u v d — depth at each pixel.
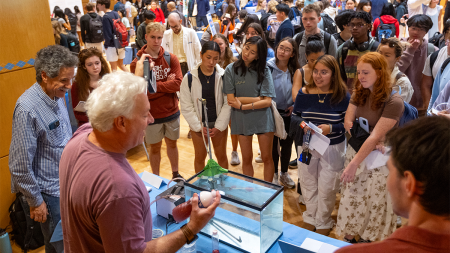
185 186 1.66
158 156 3.31
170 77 3.09
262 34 3.65
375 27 3.80
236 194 1.53
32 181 1.96
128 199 1.03
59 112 2.08
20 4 2.67
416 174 0.61
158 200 1.83
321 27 4.23
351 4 6.09
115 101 1.03
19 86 2.75
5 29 2.61
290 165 3.72
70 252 1.20
